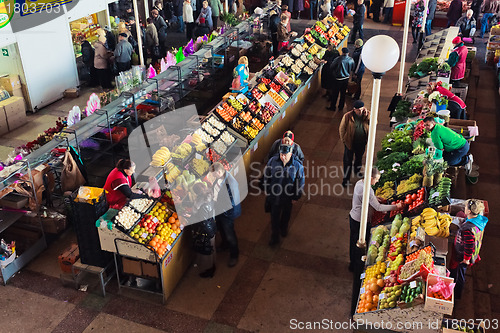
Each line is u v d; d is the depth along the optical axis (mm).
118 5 19234
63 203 9414
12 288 7934
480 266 8375
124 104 11125
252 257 8578
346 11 23547
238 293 7812
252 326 7203
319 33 16344
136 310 7512
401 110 11656
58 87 14773
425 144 9680
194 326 7215
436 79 12734
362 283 7230
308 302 7633
